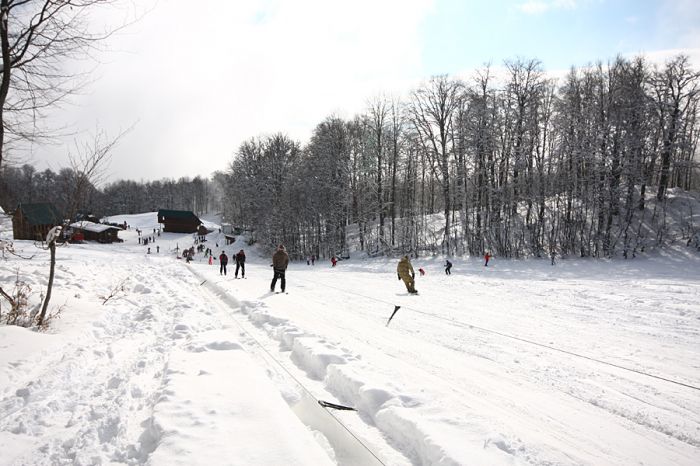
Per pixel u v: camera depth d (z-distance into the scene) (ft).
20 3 24.98
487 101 133.80
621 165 113.29
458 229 146.30
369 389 14.60
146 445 11.09
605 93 132.77
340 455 11.62
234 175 273.13
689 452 12.59
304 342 21.34
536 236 116.88
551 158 124.57
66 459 10.75
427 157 148.97
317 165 170.09
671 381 18.81
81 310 29.48
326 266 128.88
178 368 16.52
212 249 223.92
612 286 58.54
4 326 22.04
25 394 14.92
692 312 36.70
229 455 9.70
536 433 13.47
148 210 509.35
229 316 32.30
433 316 34.65
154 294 43.50
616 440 13.20
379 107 163.02
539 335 27.84
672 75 125.70
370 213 159.84
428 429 11.63
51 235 25.54
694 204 124.77
